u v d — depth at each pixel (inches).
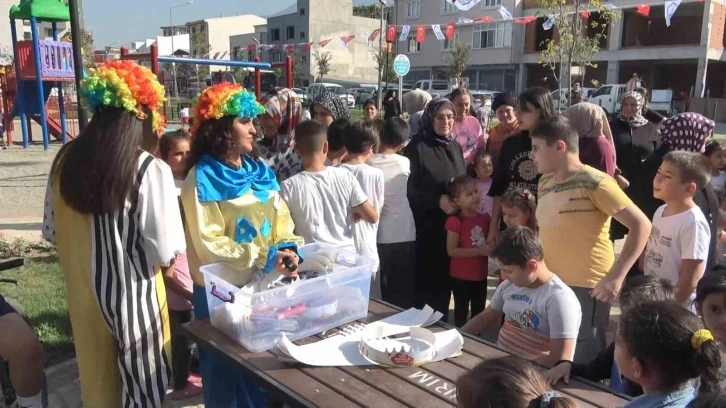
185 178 101.4
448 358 83.5
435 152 157.6
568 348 91.0
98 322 94.7
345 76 1962.4
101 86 86.0
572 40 598.2
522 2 1433.3
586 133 147.5
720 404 53.6
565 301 93.2
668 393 65.0
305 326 89.4
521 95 148.9
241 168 104.3
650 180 171.2
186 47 1781.5
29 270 205.6
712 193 132.0
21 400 102.6
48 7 538.9
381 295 152.3
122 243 88.4
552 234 110.3
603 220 107.6
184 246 93.5
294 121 163.5
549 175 114.4
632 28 1346.0
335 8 1927.9
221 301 89.3
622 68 1384.1
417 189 157.6
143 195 87.7
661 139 173.2
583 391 76.6
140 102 89.3
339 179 121.4
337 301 93.0
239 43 2245.3
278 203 108.0
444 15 1525.6
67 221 91.8
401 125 150.6
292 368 79.6
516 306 99.0
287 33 1969.7
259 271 98.0
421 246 161.5
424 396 72.5
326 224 119.6
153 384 93.9
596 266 107.7
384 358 80.4
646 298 86.9
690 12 1275.8
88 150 86.1
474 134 194.9
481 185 173.6
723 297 88.0
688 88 1369.3
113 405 98.0
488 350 86.4
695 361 63.2
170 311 125.1
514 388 57.8
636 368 67.1
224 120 101.0
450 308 185.5
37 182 405.7
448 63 1446.9
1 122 645.3
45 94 607.2
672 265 118.6
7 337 100.1
